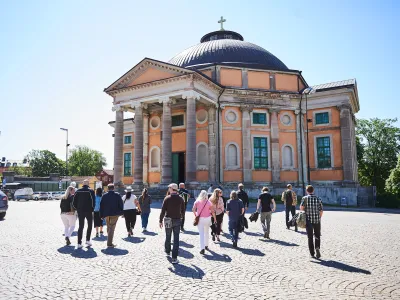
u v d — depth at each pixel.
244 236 13.42
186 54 40.84
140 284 6.95
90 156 112.56
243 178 34.81
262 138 36.50
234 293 6.37
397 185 42.09
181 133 37.81
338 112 36.34
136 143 33.75
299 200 33.34
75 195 11.17
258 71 37.41
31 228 15.62
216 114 35.16
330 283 7.01
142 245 11.36
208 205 10.38
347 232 14.30
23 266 8.45
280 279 7.30
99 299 6.05
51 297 6.16
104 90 35.94
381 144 61.75
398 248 10.77
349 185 34.62
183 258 9.40
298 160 36.97
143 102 34.41
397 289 6.61
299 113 37.69
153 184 38.69
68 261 9.01
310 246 9.56
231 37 46.25
